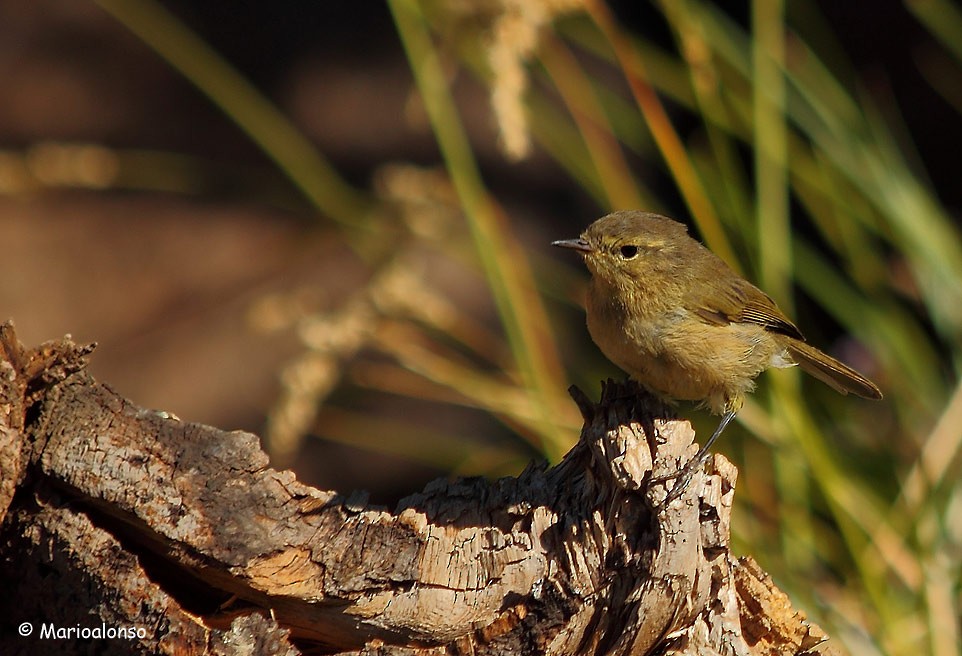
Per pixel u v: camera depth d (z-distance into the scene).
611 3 16.20
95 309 16.25
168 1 16.81
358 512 5.97
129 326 16.16
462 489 6.34
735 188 10.42
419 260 11.33
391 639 6.05
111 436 5.57
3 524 5.58
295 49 17.00
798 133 12.66
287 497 5.79
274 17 17.09
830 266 13.23
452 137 9.07
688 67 10.48
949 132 14.20
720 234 9.29
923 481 9.00
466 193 9.01
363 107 16.78
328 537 5.89
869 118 11.38
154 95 17.03
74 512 5.55
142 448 5.61
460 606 6.00
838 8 14.46
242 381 15.70
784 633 6.46
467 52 9.10
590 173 10.84
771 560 8.53
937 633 7.95
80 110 16.81
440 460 13.49
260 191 16.61
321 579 5.88
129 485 5.53
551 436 8.90
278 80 16.83
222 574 5.77
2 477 5.43
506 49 7.76
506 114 7.71
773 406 9.12
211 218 16.77
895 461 10.12
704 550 6.07
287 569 5.82
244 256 16.55
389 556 5.94
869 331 10.59
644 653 6.21
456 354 12.44
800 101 11.50
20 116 16.67
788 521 9.12
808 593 8.43
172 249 16.62
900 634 8.24
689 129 15.99
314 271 15.93
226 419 15.52
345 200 11.75
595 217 16.69
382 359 14.20
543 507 6.18
